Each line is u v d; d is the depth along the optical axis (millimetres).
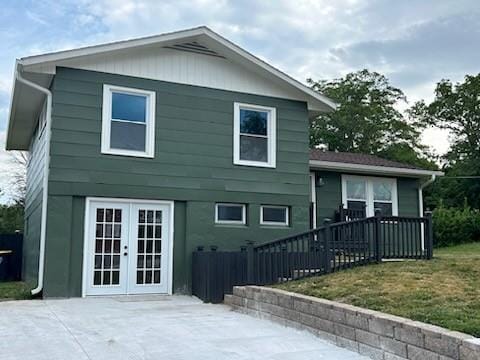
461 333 4492
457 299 6238
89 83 10125
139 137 10539
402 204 15336
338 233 9414
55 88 9836
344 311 5859
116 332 6523
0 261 15352
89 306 8617
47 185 9570
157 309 8516
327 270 9086
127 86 10484
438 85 36750
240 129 11688
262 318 7660
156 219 10570
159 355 5438
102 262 9961
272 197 11797
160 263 10516
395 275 8000
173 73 11023
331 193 14273
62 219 9609
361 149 32688
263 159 11922
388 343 5148
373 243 9711
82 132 9945
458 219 22625
